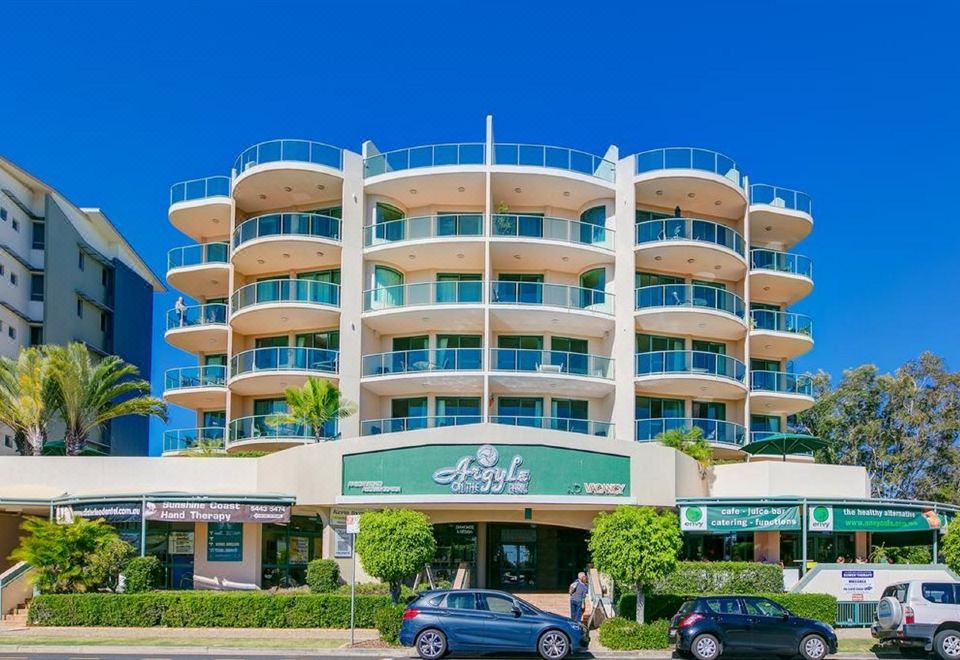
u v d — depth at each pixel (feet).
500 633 74.33
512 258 149.89
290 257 152.15
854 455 201.57
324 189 153.48
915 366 202.59
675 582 99.14
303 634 86.89
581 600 88.48
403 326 150.00
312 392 131.34
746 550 118.93
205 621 91.15
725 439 148.87
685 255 151.74
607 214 153.58
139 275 222.48
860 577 96.43
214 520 101.35
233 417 155.02
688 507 104.58
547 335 151.94
